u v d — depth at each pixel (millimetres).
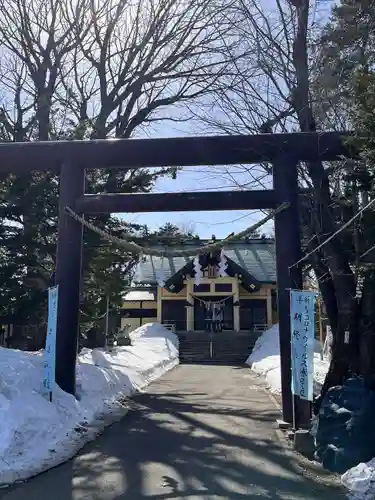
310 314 7055
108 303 17531
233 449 6867
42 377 8586
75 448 6785
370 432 5844
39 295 12586
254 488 5242
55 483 5391
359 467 5398
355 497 4906
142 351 22328
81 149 9117
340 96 7230
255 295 34594
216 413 9656
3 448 5918
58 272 9086
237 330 32719
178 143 8781
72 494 5047
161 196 9000
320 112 8203
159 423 8672
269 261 36906
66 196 9164
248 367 21875
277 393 12516
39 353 11711
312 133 8117
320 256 8328
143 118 16688
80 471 5832
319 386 11227
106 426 8367
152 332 30703
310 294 7082
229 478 5590
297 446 6715
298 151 8156
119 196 9086
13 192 12156
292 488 5227
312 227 8359
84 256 13008
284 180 8383
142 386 14070
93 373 11516
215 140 8625
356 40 7043
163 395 12398
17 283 12523
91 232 12812
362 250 6965
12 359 8914
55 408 7695
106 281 14586
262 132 9117
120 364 15758
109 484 5379
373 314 7289
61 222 9164
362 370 7277
